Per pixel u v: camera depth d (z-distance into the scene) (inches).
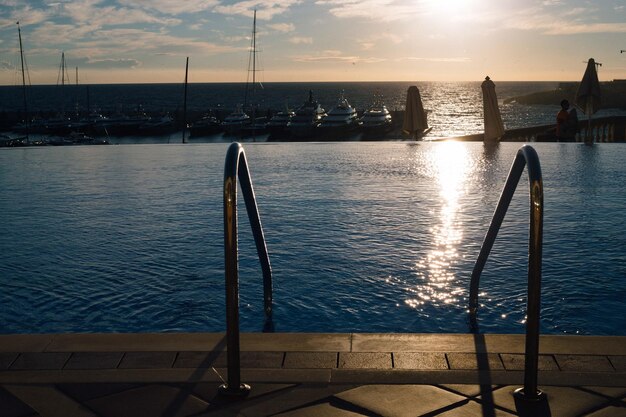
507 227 313.3
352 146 764.6
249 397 118.3
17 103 5969.5
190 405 115.6
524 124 3260.3
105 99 6560.0
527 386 116.0
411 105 890.7
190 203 386.9
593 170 491.5
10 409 114.7
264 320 197.5
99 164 594.2
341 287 227.1
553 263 252.7
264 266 187.2
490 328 189.5
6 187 461.1
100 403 116.6
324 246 281.7
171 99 6501.0
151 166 571.5
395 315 201.0
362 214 346.9
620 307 205.5
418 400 116.4
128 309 210.2
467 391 119.4
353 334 147.3
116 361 134.0
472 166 544.4
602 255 262.5
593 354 134.6
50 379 125.8
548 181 444.1
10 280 240.8
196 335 147.8
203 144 812.0
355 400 116.6
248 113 3612.2
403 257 263.7
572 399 116.2
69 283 236.5
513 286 226.2
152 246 286.8
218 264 258.4
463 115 4210.1
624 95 4722.0
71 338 146.6
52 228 325.4
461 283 230.1
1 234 313.9
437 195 404.2
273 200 390.3
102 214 358.3
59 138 2486.5
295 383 123.4
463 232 304.7
